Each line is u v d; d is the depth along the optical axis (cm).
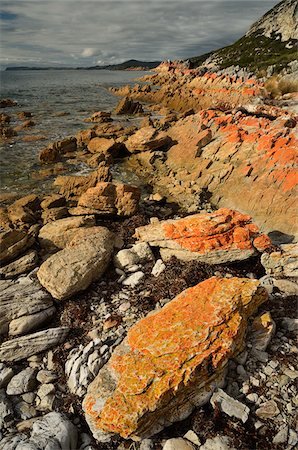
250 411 653
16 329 855
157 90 6869
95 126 3431
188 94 5569
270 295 956
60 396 722
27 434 637
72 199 1805
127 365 673
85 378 724
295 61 5547
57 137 3091
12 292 941
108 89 8525
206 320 723
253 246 1100
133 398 615
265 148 1803
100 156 2352
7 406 688
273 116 2728
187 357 658
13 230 1179
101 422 608
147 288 1023
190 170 2086
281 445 602
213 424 627
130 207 1525
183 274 1040
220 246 1082
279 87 5028
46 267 1000
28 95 6656
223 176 1853
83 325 894
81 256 1045
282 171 1603
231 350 692
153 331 728
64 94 7162
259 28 10212
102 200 1515
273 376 712
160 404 610
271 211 1535
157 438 629
